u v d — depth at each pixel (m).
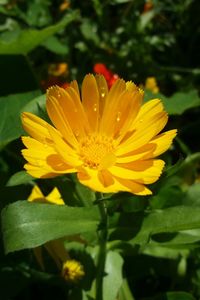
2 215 0.22
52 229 0.22
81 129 0.22
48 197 0.28
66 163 0.20
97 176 0.21
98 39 0.46
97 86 0.22
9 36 0.40
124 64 0.46
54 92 0.21
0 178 0.28
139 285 0.33
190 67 0.51
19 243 0.22
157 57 0.51
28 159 0.20
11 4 0.45
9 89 0.33
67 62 0.45
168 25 0.52
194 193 0.29
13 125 0.28
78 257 0.27
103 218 0.23
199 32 0.50
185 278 0.30
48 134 0.21
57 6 0.48
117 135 0.22
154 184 0.25
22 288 0.28
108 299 0.26
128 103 0.22
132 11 0.48
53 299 0.31
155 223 0.24
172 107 0.32
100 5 0.46
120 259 0.26
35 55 0.44
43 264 0.29
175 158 0.41
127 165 0.21
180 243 0.25
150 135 0.21
